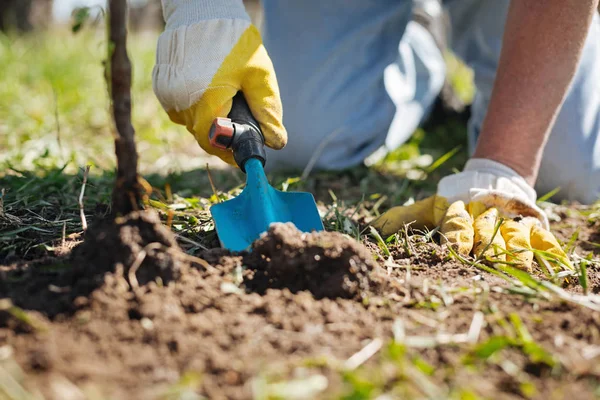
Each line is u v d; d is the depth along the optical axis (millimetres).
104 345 1224
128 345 1229
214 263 1547
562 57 1944
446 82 3955
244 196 1808
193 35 1805
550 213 2393
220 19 1820
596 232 2268
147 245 1413
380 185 2883
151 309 1306
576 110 2600
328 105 2990
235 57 1812
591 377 1204
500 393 1158
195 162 3307
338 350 1255
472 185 2002
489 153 2043
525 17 1956
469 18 3164
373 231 1843
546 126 2008
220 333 1283
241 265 1548
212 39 1811
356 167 3135
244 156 1749
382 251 1812
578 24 1918
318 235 1516
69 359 1179
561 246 2049
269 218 1718
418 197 2705
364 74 3049
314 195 2701
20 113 3857
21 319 1274
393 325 1365
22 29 7340
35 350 1186
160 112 4262
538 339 1336
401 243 1865
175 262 1419
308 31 2980
